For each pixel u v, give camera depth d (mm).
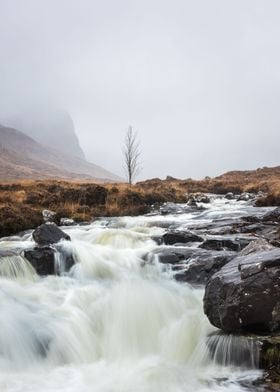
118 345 9398
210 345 8328
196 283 12031
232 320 8219
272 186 52094
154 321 10055
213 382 7438
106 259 13758
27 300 10312
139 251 14398
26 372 8094
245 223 20125
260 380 7355
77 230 19625
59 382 7594
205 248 14578
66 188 35469
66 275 12820
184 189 54625
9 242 15844
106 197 30969
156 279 12461
